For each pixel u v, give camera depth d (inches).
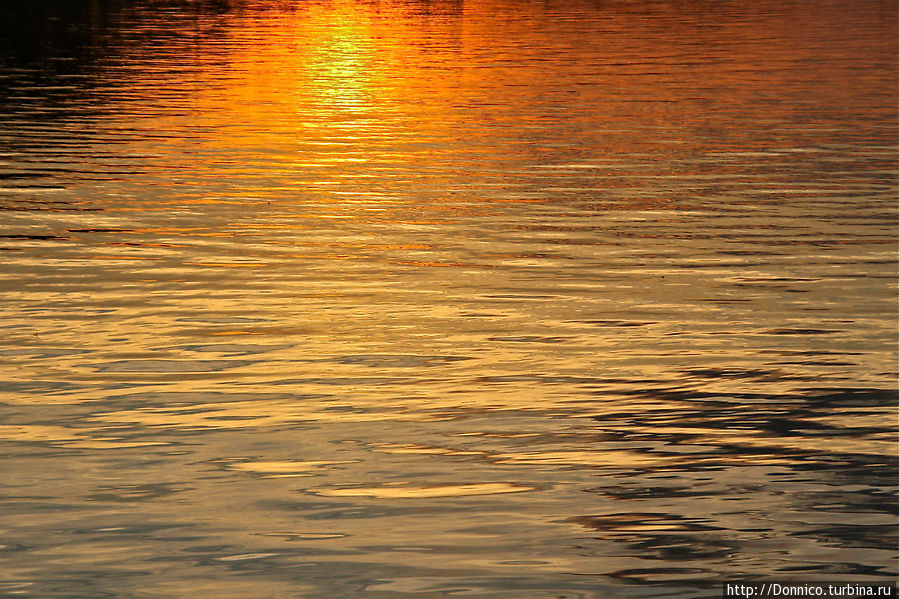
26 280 825.5
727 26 2886.3
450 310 760.3
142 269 858.8
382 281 830.5
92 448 529.7
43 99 1731.1
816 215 1040.2
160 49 2386.8
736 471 505.4
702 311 757.3
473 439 541.3
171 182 1181.1
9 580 411.5
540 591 406.3
